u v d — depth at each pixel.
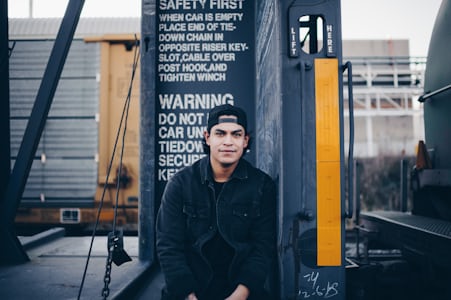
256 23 3.66
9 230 3.51
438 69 4.25
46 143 6.21
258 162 3.59
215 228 1.92
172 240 1.90
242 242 1.94
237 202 1.93
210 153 2.02
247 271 1.85
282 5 2.22
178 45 3.81
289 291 2.15
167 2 3.82
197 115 3.78
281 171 2.18
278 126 2.24
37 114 3.59
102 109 6.18
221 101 3.79
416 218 4.13
